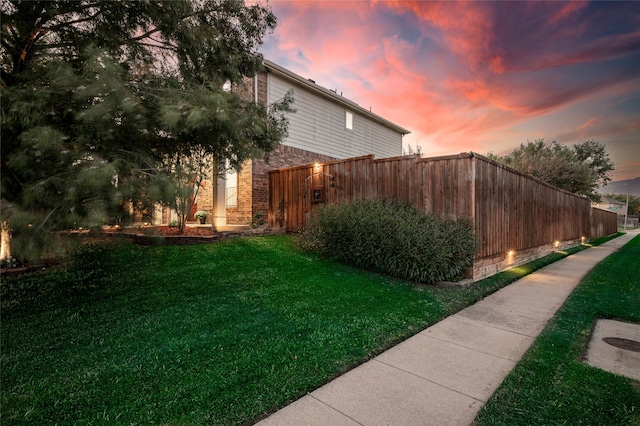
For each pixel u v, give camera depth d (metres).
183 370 2.63
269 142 6.28
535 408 2.22
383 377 2.68
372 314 4.16
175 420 2.01
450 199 6.64
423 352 3.21
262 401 2.24
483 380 2.64
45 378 2.47
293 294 4.84
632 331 3.91
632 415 2.14
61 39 3.64
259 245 8.34
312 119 13.33
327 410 2.18
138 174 3.16
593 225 20.30
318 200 9.59
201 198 12.42
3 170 2.72
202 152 5.23
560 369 2.80
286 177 10.77
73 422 1.98
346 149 15.20
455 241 6.02
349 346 3.21
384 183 7.96
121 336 3.26
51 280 5.08
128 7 3.41
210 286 5.06
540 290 6.04
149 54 4.27
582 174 21.38
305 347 3.14
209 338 3.27
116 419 2.01
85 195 2.71
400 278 6.14
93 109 2.80
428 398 2.36
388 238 6.28
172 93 3.68
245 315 3.96
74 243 3.02
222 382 2.46
